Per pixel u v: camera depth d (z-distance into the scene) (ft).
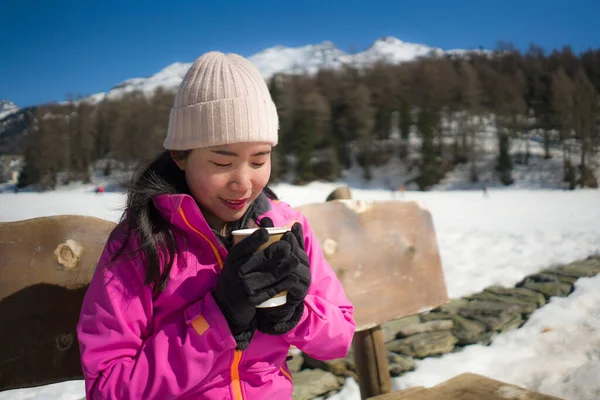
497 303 13.58
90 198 122.01
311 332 3.88
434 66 317.22
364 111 257.75
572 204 88.69
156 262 3.52
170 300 3.60
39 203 106.11
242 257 3.17
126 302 3.47
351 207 6.25
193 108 3.57
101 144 280.10
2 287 4.15
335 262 5.97
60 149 259.60
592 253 21.12
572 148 246.47
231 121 3.51
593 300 13.37
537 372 9.48
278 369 4.01
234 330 3.29
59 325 4.37
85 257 4.50
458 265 19.89
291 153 244.22
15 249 4.23
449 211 70.69
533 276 16.53
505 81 303.68
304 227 4.62
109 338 3.39
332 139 254.88
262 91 3.71
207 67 3.62
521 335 11.44
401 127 264.11
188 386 3.25
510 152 243.19
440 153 246.68
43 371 4.29
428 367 10.02
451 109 288.10
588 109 256.52
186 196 3.43
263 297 3.12
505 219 52.42
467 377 5.10
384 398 4.70
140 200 3.64
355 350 6.63
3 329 4.14
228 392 3.68
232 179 3.63
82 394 9.32
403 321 12.60
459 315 12.80
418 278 6.78
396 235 6.63
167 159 4.07
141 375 3.26
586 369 9.24
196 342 3.28
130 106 285.23
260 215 4.21
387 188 223.92
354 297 6.07
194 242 3.78
